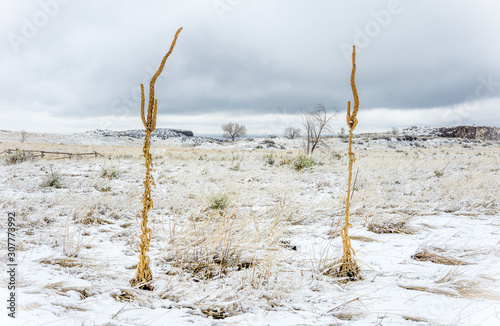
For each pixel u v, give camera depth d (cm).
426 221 500
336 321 205
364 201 586
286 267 307
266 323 203
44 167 1266
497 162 1491
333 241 402
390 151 4400
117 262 323
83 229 446
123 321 200
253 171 1171
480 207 595
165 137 11550
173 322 202
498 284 260
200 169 1226
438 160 1636
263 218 504
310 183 982
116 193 735
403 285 264
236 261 329
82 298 235
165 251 353
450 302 229
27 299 214
